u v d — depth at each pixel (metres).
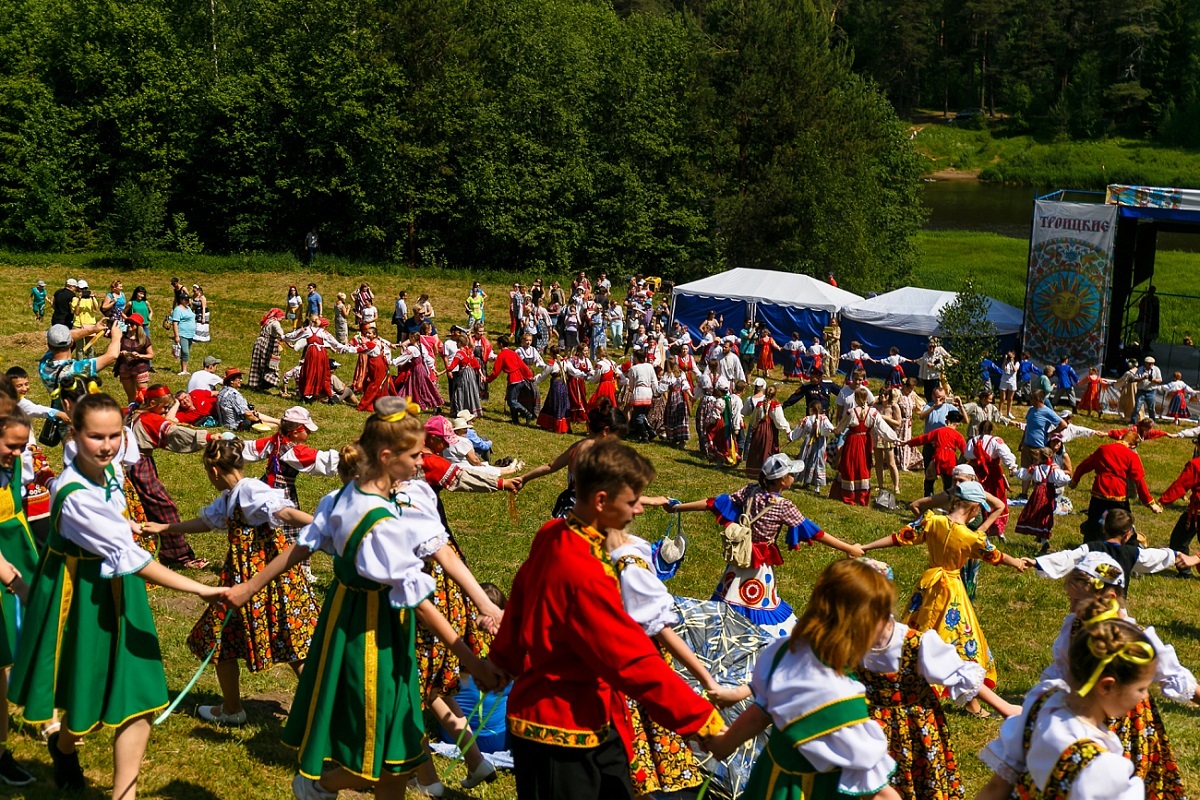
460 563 4.34
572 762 3.87
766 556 7.59
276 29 50.72
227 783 5.42
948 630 7.78
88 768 5.34
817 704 3.66
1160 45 111.06
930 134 113.62
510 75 54.78
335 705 4.32
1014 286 51.53
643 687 3.77
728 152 54.34
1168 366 33.28
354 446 4.45
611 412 6.76
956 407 18.02
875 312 32.84
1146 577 13.41
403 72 51.19
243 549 6.00
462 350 21.94
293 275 44.59
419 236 52.44
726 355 23.52
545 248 53.69
